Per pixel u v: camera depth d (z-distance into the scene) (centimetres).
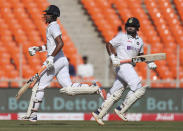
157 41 5916
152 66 2928
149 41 5891
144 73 4997
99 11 6038
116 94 2884
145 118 4309
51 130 2386
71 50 5494
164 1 6247
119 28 4684
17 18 5775
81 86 2773
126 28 2900
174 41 5938
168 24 6091
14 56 5247
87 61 4788
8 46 5391
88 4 6069
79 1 6084
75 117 4244
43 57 5047
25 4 5906
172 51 5469
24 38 5578
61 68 2798
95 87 2781
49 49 2789
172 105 4362
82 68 4638
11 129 2434
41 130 2381
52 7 2767
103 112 2855
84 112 4250
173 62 5406
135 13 6094
